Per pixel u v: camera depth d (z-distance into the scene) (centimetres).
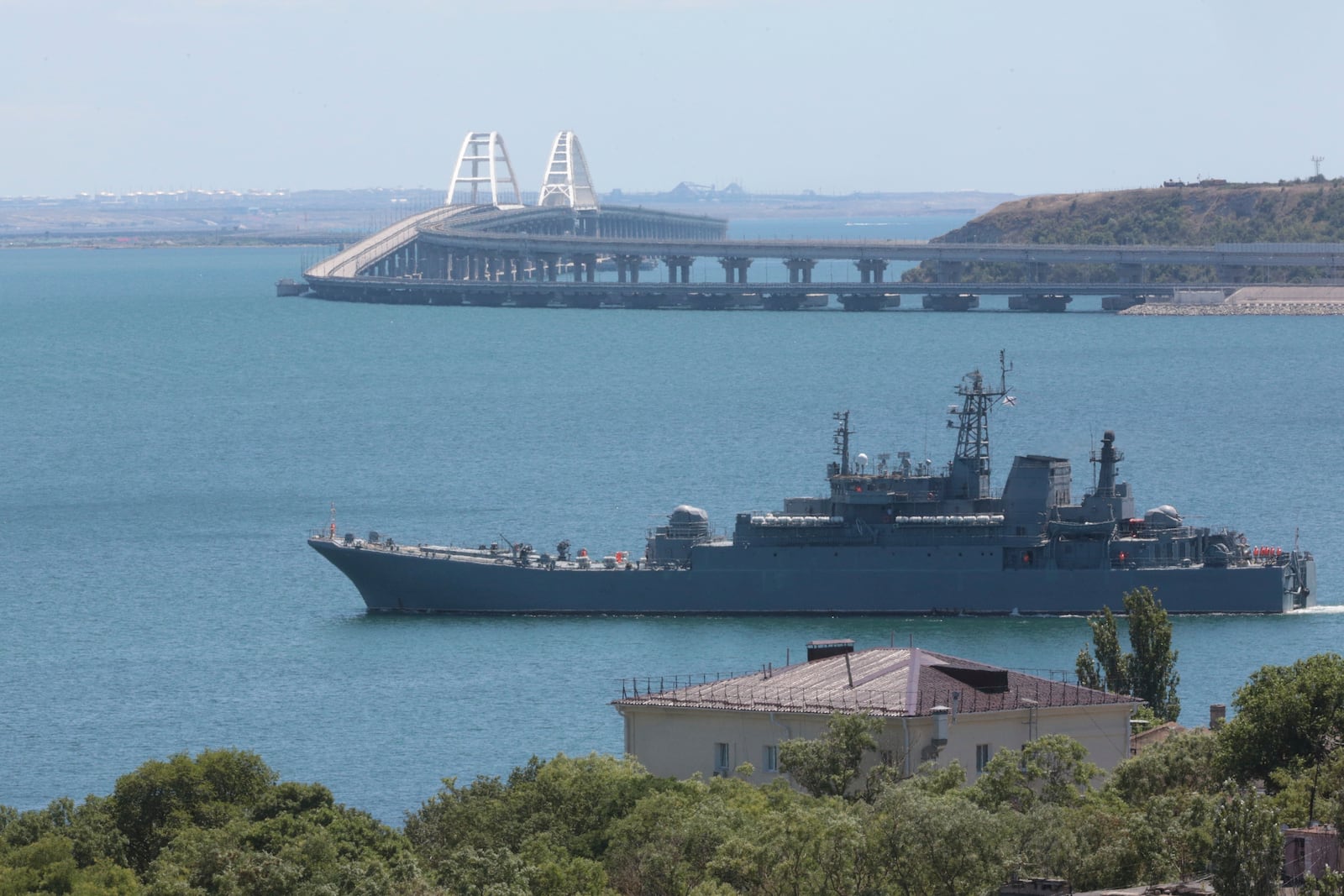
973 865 17950
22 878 19638
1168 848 17950
